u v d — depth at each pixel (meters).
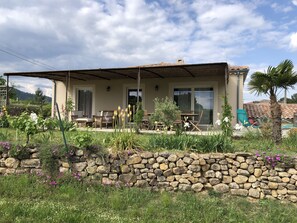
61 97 15.69
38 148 5.64
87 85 15.20
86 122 12.69
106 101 14.84
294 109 14.77
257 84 7.23
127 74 12.73
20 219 3.62
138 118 9.55
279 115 6.86
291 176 4.70
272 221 3.75
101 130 10.21
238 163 4.97
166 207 4.20
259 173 4.85
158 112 10.30
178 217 3.81
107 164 5.29
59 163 5.46
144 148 5.64
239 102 12.41
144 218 3.75
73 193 4.66
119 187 5.02
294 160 4.71
